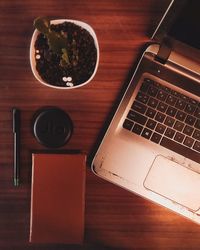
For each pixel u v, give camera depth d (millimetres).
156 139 901
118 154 893
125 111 895
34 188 848
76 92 902
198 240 913
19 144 877
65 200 855
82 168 858
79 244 879
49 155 853
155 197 898
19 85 894
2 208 878
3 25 900
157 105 901
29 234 880
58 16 912
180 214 904
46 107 896
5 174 881
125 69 917
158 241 904
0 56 895
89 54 876
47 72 869
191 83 915
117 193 899
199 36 815
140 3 924
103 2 921
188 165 909
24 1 905
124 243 898
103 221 896
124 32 922
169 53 905
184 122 906
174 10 770
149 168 899
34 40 858
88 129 901
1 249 875
